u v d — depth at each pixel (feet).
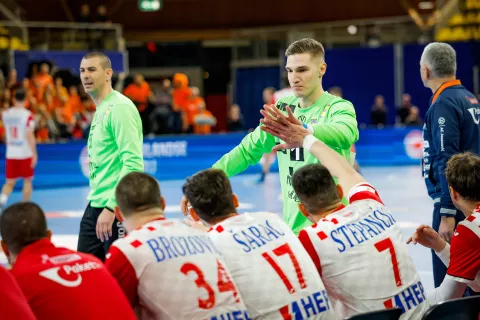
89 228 19.19
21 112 43.60
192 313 11.78
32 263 11.52
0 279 10.59
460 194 15.07
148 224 12.44
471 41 75.20
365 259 12.91
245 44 87.76
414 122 70.64
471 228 14.28
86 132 61.11
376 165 67.51
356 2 91.25
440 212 17.85
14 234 11.85
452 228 17.62
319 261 13.03
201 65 93.56
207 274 12.01
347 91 79.92
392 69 78.64
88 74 18.95
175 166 61.00
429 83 18.76
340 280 12.92
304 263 12.73
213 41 93.81
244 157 17.94
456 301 12.22
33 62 66.64
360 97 79.71
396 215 39.83
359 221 13.26
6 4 77.30
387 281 12.94
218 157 62.23
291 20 92.63
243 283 12.41
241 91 88.79
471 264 14.30
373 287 12.86
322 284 12.77
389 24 79.51
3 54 65.62
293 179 13.83
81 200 49.19
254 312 12.37
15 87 54.24
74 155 57.62
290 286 12.45
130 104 18.69
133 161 18.03
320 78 17.04
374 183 55.01
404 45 78.18
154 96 77.61
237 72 88.69
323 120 16.70
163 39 93.35
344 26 80.59
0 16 74.13
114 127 18.37
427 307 13.38
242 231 12.81
